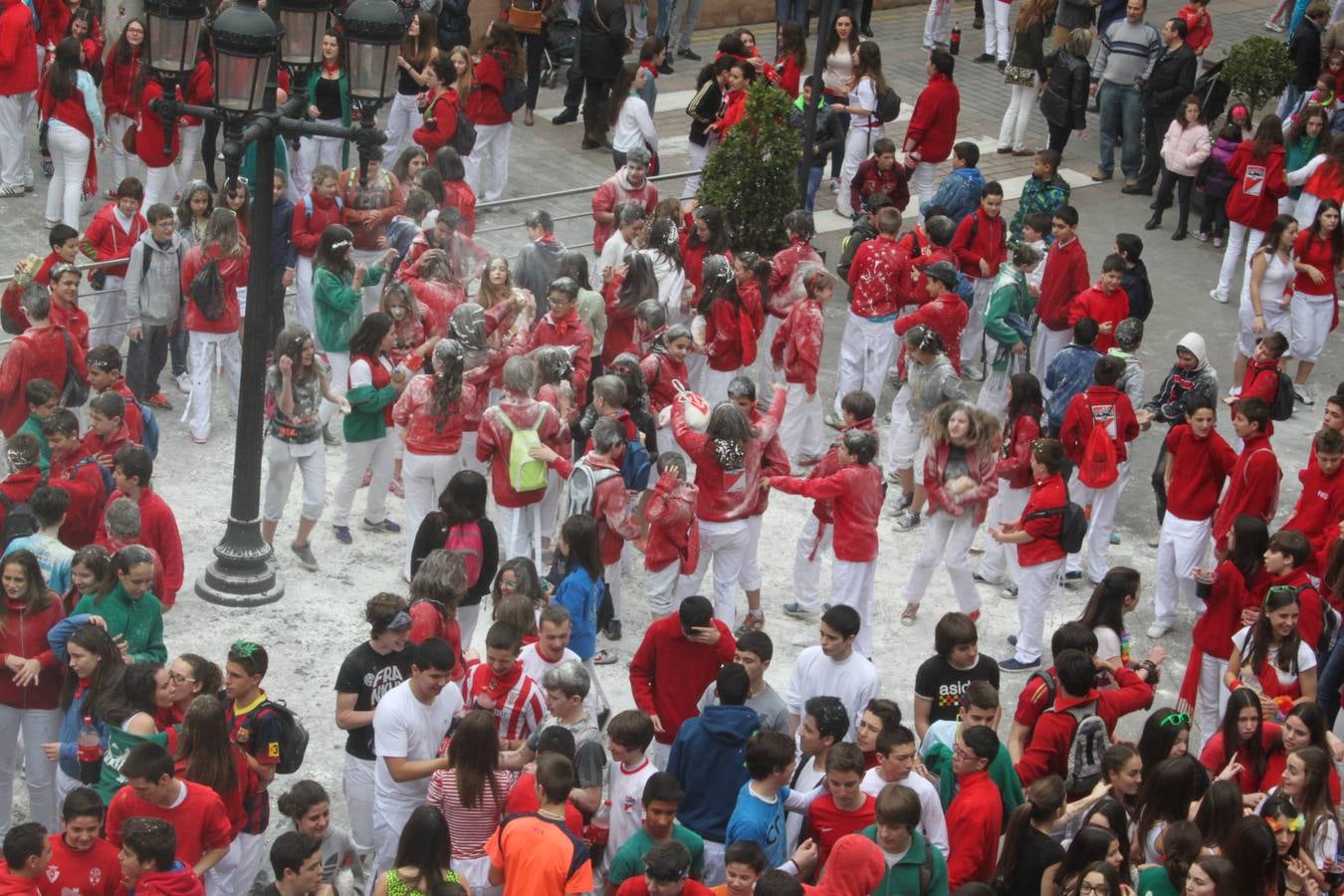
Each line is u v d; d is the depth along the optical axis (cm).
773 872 1700
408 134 4394
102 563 2145
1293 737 2162
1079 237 4512
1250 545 2464
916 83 5422
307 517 2816
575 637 2373
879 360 3438
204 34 3881
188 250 3234
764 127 3741
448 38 4784
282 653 2631
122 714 1948
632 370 2753
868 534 2636
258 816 1970
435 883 1730
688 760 1994
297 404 2753
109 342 3397
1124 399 2914
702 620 2147
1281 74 4622
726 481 2617
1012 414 2886
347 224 3484
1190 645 2898
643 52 4231
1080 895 1791
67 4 4397
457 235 3453
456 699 2045
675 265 3378
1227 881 1819
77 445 2527
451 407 2734
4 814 2194
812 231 3422
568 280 3044
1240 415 2727
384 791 2016
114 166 4138
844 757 1844
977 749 1898
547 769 1792
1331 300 3678
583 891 1777
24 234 3956
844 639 2158
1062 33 4753
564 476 2734
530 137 4831
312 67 2573
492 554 2489
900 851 1775
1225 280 4191
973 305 3703
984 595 2972
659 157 4722
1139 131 4788
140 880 1706
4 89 4022
